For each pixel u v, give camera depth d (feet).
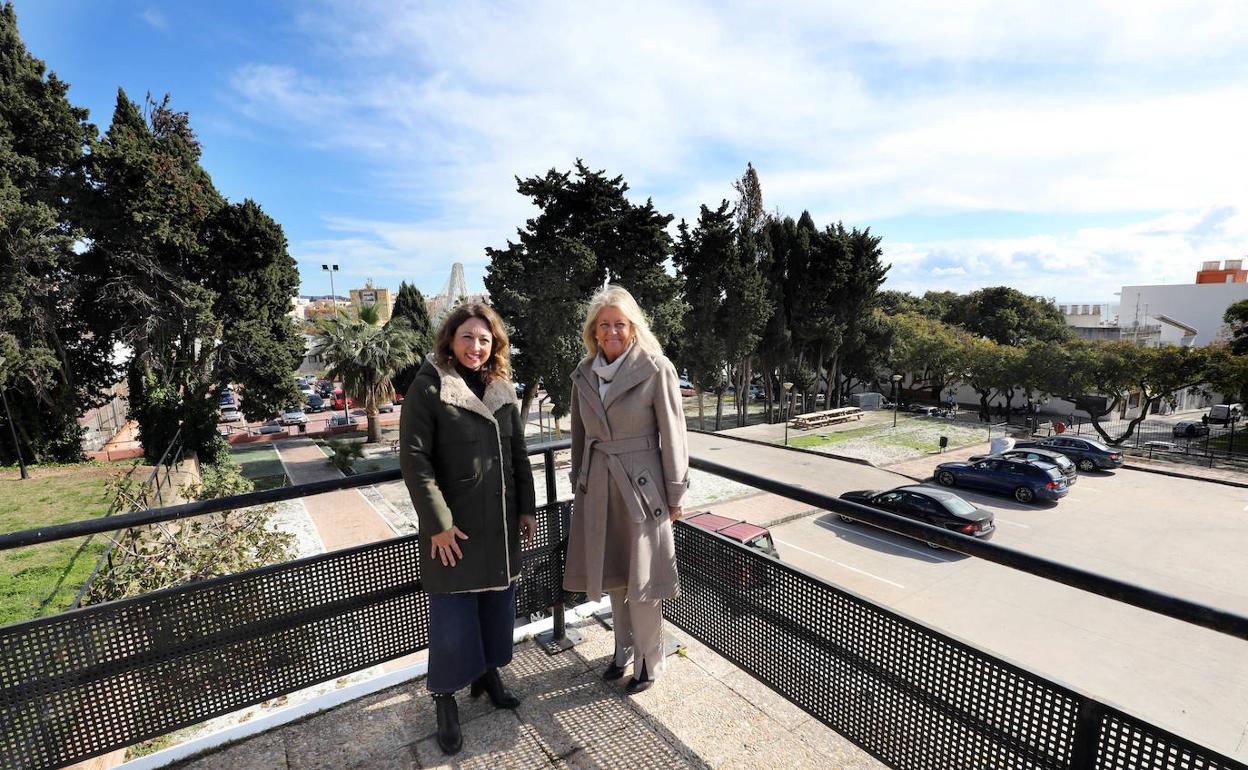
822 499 5.76
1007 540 58.65
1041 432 123.24
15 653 5.16
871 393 160.86
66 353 79.97
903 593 46.09
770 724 6.80
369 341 104.83
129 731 5.71
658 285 88.94
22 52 73.51
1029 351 124.47
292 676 6.59
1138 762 3.74
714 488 73.26
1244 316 127.85
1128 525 62.44
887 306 210.38
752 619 6.71
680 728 6.77
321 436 125.90
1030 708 4.30
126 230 78.64
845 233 135.54
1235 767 3.28
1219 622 3.33
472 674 6.44
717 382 118.83
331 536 58.03
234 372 93.04
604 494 6.66
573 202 84.79
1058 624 41.37
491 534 6.31
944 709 4.87
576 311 79.66
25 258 67.36
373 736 6.72
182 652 5.93
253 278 92.84
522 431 7.03
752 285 112.27
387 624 7.16
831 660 5.80
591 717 6.98
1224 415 130.72
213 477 46.93
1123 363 108.06
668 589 6.69
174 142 96.63
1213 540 58.03
